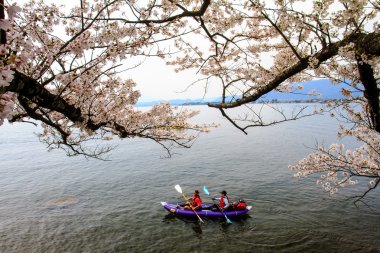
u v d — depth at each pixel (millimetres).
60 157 40062
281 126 79062
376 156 10000
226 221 16812
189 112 7961
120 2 4145
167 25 4465
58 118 6266
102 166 33562
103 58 4113
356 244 13664
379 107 5031
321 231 15047
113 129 6598
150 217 17734
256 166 30812
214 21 5359
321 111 7152
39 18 3338
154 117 7008
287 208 18375
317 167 10977
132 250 13789
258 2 3932
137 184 25422
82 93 4426
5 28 1623
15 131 95000
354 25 4035
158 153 41281
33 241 14859
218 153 40094
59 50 3395
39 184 26422
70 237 15227
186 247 13992
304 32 5117
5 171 32531
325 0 3686
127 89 5598
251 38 6227
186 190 23281
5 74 1718
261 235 14961
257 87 4379
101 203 20547
